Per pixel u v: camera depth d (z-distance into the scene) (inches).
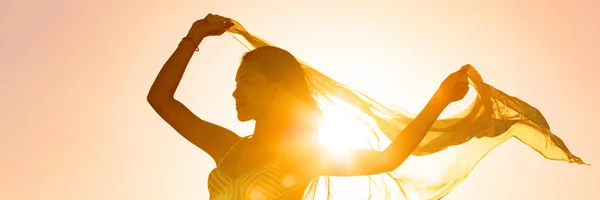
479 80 151.0
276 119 119.6
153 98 125.5
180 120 125.0
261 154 115.0
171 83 125.8
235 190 112.9
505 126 151.6
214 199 115.1
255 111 121.1
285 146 116.0
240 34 149.3
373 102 141.9
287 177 113.3
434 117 118.0
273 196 111.9
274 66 121.8
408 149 116.9
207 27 128.4
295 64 123.4
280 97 120.3
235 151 117.9
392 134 142.9
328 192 138.0
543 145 151.7
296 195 114.3
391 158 116.3
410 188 159.2
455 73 119.3
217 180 115.5
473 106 153.6
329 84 138.9
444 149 155.2
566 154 149.1
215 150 124.7
